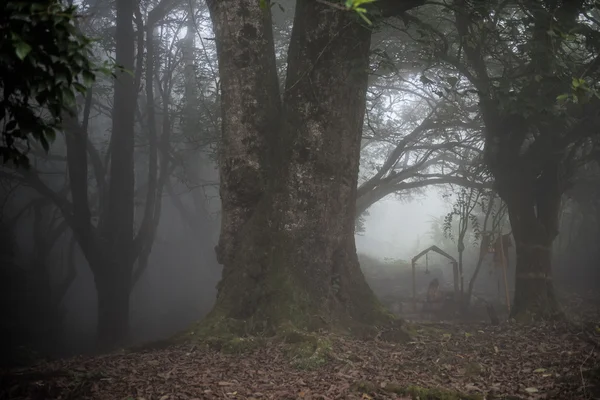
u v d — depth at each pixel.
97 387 6.73
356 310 10.09
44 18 4.48
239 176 10.35
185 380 7.01
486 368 7.90
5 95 4.83
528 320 13.27
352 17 9.52
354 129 10.43
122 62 19.72
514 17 16.58
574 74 11.81
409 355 8.46
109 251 19.20
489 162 14.43
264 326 9.27
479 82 12.45
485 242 18.02
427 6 16.44
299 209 10.00
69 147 18.66
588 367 7.59
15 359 12.25
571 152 14.66
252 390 6.69
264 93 10.55
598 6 11.87
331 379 7.18
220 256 10.49
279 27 19.14
